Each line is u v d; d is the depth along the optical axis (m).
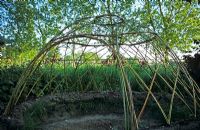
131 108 3.18
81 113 5.12
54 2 10.05
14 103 4.51
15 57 8.23
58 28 9.80
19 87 4.45
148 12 10.34
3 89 5.16
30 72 4.48
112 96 5.47
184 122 4.27
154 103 5.24
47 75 5.91
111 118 5.00
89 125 4.69
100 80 6.38
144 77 6.46
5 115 4.37
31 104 4.76
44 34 9.68
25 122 4.08
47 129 4.32
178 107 5.00
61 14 10.08
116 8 10.27
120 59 3.45
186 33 10.34
